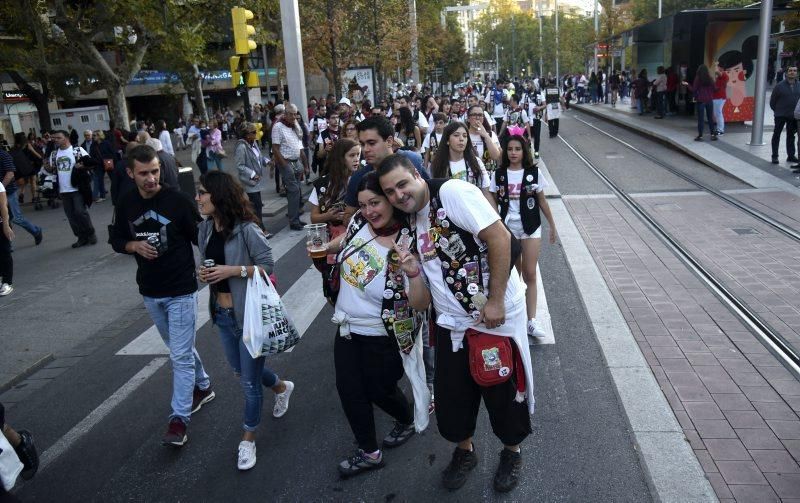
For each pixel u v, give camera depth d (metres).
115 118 18.86
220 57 43.12
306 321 6.47
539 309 6.17
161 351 6.03
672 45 23.86
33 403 5.14
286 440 4.33
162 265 4.25
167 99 47.97
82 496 3.86
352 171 4.97
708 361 4.91
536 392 4.66
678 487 3.52
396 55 34.12
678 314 5.85
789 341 5.18
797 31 20.02
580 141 20.12
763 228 8.59
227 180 3.92
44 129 26.69
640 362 4.96
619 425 4.16
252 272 3.93
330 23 23.23
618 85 36.53
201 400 4.89
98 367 5.76
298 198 10.74
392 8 30.23
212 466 4.09
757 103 14.88
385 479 3.83
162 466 4.12
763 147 14.73
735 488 3.48
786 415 4.12
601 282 6.84
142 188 4.14
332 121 13.01
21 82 25.59
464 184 3.17
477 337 3.29
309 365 5.46
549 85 21.55
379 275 3.55
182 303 4.31
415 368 3.65
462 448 3.69
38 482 4.03
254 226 3.97
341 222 5.02
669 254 7.71
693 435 3.98
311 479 3.88
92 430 4.65
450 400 3.43
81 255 10.09
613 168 14.19
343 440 4.30
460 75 63.59
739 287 6.46
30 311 7.37
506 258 3.13
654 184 12.10
